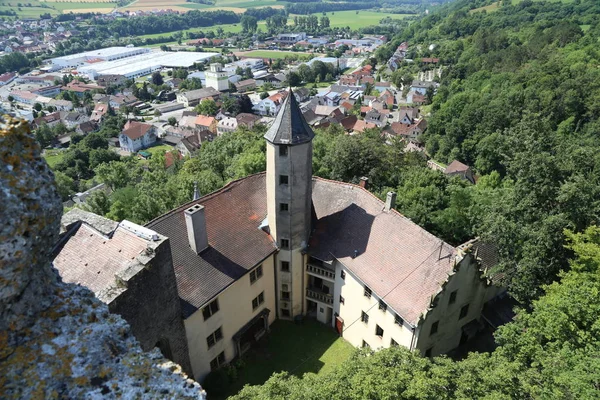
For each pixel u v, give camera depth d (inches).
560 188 1213.7
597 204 1228.5
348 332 1428.4
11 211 354.9
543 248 1175.0
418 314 1079.0
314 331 1501.0
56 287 423.8
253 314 1403.8
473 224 1689.2
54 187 406.0
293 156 1226.0
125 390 371.2
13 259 356.2
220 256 1256.2
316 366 1357.0
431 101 7066.9
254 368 1350.9
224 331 1283.2
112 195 2427.4
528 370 806.5
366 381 754.8
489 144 4153.5
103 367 383.6
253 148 2568.9
